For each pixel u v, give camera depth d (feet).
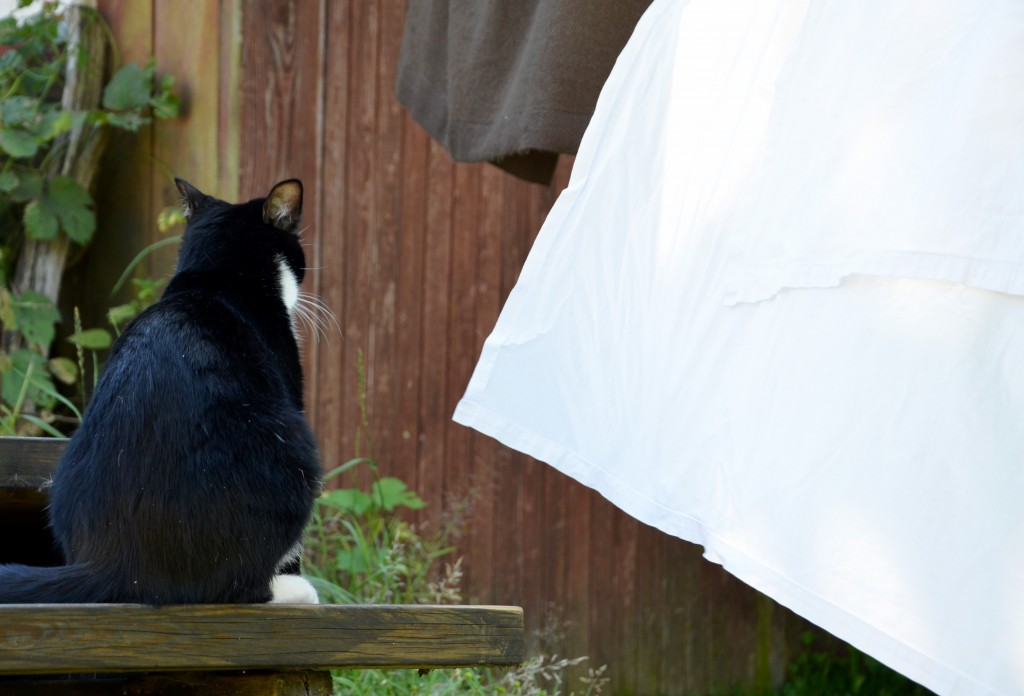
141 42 15.35
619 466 7.64
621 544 17.29
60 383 15.33
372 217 15.58
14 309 14.48
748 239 7.13
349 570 13.01
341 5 15.38
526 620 16.28
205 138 15.03
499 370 8.07
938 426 5.99
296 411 6.98
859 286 6.45
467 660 6.44
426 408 15.90
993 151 5.90
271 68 15.05
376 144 15.62
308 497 6.57
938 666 5.77
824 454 6.42
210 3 14.94
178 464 6.04
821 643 20.03
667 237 7.86
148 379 6.26
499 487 16.26
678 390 7.41
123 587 6.02
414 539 13.94
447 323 16.10
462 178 16.17
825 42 6.92
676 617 17.89
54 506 6.55
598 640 16.94
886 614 5.98
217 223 8.30
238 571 6.16
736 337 7.18
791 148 6.97
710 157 7.79
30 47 15.55
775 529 6.55
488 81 10.59
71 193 14.90
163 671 5.86
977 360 5.92
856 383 6.36
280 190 8.50
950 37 6.23
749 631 18.95
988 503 5.77
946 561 5.84
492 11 10.55
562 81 9.39
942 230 6.00
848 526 6.23
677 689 17.88
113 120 14.78
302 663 6.05
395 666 6.31
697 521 7.07
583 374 7.96
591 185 8.23
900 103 6.38
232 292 7.67
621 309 7.95
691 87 7.98
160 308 6.89
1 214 15.46
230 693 6.22
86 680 6.30
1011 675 5.56
